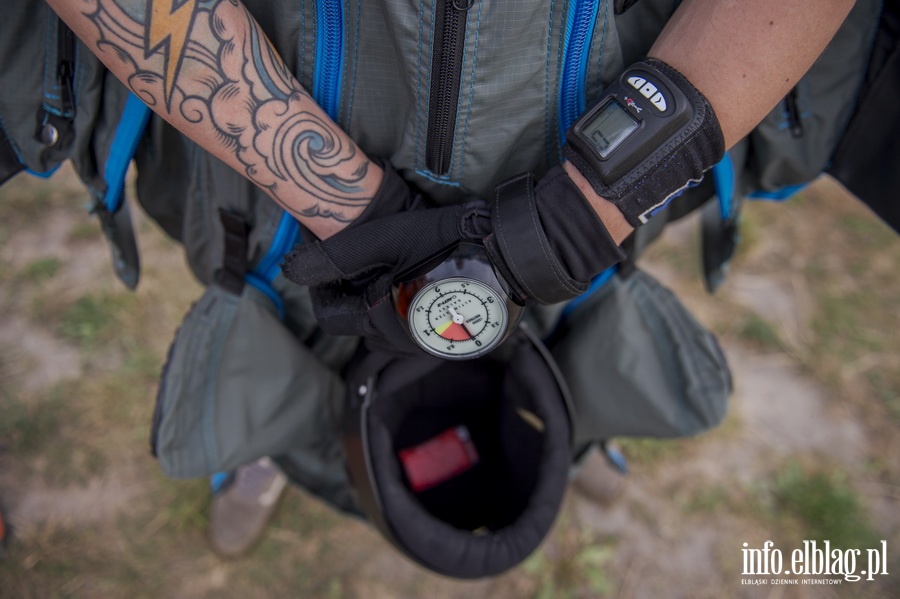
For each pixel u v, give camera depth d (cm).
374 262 78
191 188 92
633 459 183
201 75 67
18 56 79
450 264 75
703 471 182
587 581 167
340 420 105
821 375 196
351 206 79
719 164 89
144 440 178
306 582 166
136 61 66
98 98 82
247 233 93
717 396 106
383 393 99
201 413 100
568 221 73
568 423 103
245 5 75
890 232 222
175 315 197
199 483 173
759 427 189
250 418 102
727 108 70
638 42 81
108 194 92
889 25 84
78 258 204
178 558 166
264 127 72
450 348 81
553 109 78
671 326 105
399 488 98
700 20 69
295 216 80
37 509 168
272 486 166
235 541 165
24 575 160
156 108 70
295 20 73
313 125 74
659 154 70
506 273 74
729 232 108
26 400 181
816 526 174
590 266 75
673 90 69
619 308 105
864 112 92
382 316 80
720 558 171
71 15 64
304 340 114
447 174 81
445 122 75
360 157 78
